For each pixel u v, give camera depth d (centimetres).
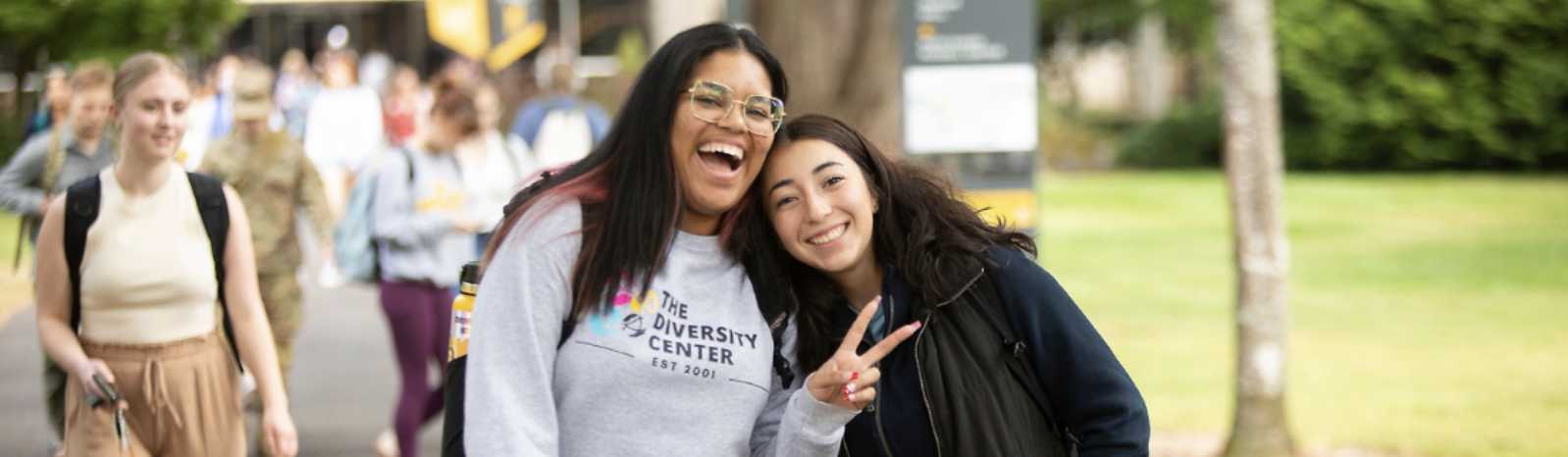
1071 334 279
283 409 397
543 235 261
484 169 651
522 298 258
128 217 379
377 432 684
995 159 718
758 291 283
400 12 3033
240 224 398
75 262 375
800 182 280
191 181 389
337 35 3034
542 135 922
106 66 546
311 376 817
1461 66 2436
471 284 273
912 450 282
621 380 260
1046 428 285
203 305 389
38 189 542
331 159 1466
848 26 831
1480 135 2436
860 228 282
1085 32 3425
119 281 376
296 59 2262
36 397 740
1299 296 1182
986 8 714
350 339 927
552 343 260
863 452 287
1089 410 280
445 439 267
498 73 1578
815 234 280
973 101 717
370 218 595
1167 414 748
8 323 960
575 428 261
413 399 589
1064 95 3541
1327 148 2519
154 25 1650
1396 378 841
